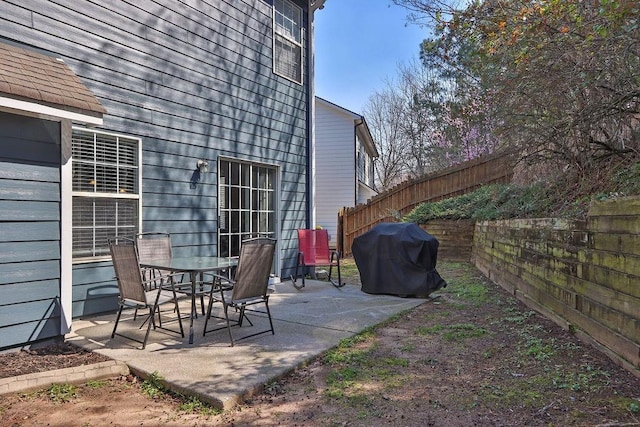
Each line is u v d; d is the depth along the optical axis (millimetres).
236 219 6449
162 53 5238
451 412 2377
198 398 2607
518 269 5309
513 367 3012
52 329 3539
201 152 5770
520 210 6195
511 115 4789
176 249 5355
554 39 3871
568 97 4191
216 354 3338
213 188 5957
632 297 2656
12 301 3285
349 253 11578
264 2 6969
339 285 6684
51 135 3535
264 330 4035
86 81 4383
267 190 7148
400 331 4094
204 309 4898
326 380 2904
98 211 4527
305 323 4316
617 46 3488
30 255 3389
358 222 11852
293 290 6352
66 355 3334
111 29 4648
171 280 3881
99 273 4523
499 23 4160
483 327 4113
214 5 6008
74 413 2477
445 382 2805
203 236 5762
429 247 5762
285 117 7473
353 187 15969
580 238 3443
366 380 2881
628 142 4066
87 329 4059
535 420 2229
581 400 2416
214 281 4250
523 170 5941
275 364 3102
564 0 3518
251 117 6688
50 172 3525
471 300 5402
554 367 2926
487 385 2717
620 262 2801
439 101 16719
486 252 7648
